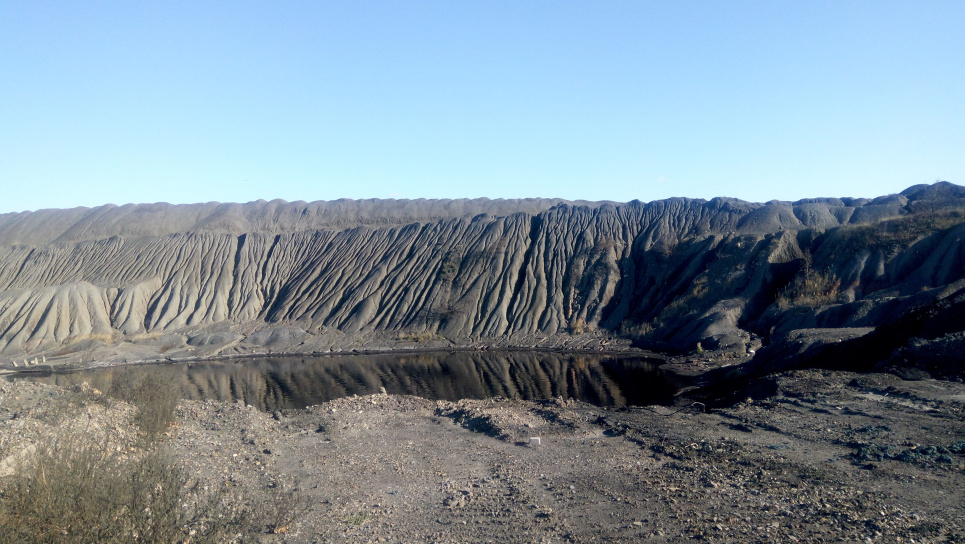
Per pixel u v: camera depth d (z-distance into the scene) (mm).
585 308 76438
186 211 119375
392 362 59250
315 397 37938
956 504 11555
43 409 16469
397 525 12523
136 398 20969
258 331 77000
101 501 9281
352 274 89375
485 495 14578
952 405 19609
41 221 116938
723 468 15391
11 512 8773
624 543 10688
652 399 35250
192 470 15945
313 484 15898
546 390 39688
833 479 13703
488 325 75875
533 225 95438
